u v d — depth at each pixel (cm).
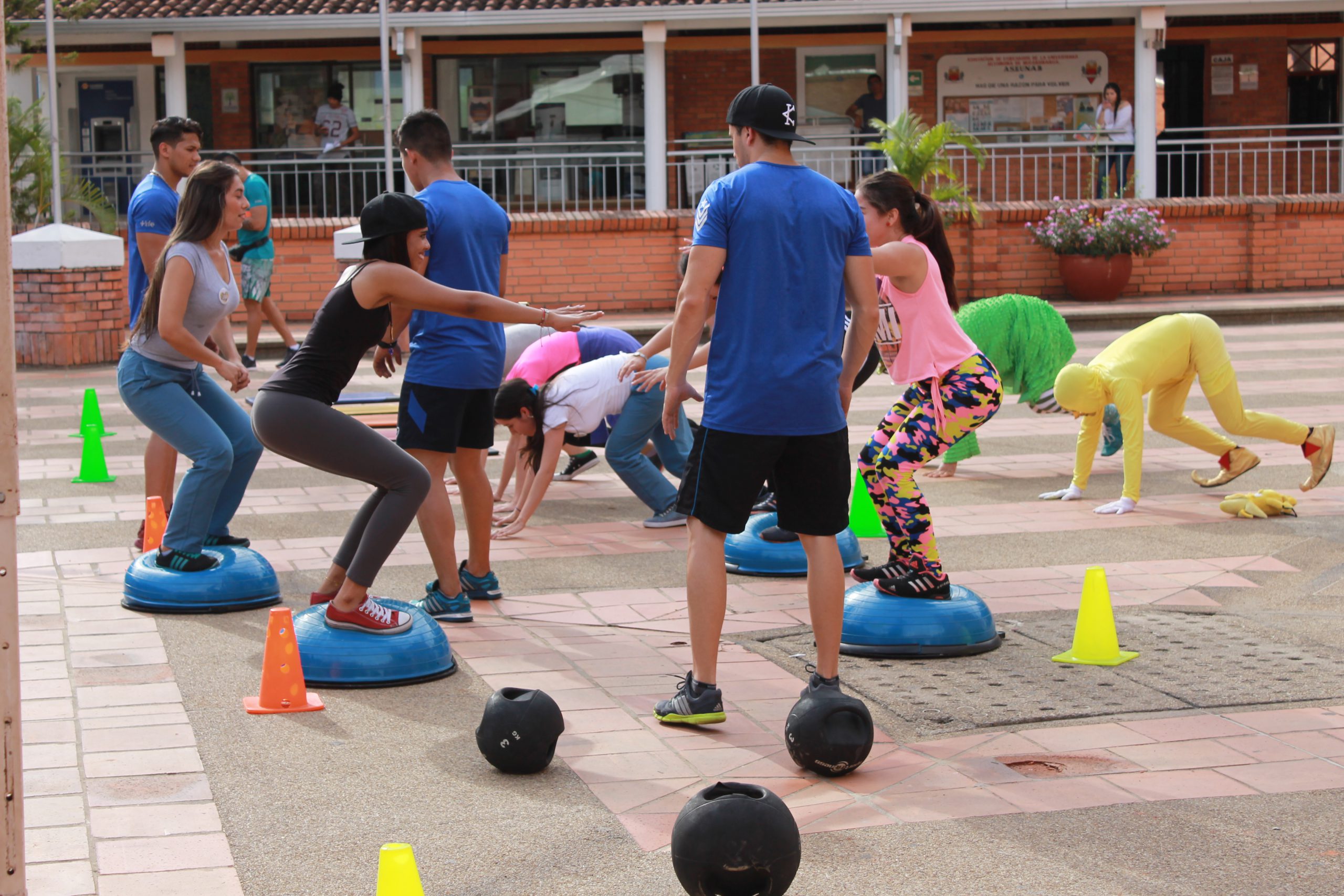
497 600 637
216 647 554
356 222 1983
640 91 2378
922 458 550
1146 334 833
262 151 2098
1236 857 353
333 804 395
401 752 439
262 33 2144
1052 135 2394
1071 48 2392
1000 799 395
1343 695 485
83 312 1577
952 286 561
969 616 545
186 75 2359
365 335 519
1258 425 842
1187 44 2441
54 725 462
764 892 317
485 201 602
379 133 2397
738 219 440
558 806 394
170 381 614
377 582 664
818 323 445
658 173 2170
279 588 639
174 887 341
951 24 2380
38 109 1939
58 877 346
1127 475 819
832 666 453
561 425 741
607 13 2105
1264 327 1842
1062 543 741
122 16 2119
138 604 607
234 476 655
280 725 464
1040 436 1116
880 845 363
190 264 601
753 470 445
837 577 449
